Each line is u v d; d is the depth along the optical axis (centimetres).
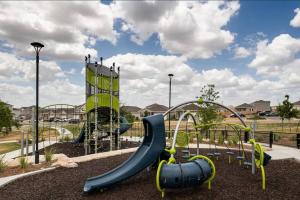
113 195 568
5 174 759
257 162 736
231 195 562
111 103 1340
